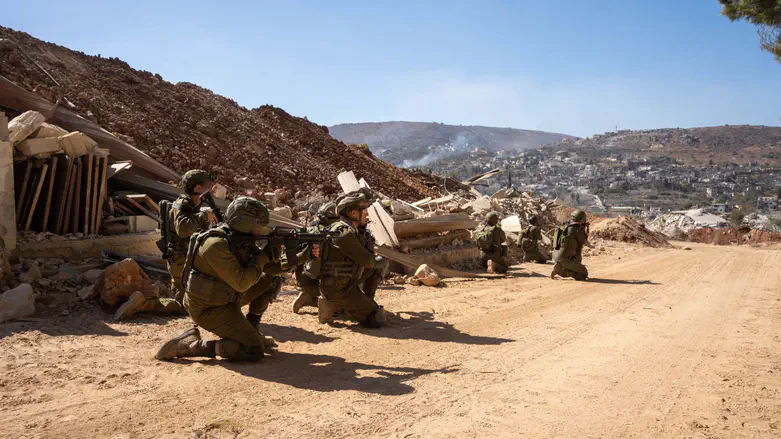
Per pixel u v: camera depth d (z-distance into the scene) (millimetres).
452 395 4645
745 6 13281
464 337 6871
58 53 17969
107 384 4590
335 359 5703
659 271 15492
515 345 6496
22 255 7809
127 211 10195
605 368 5578
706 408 4465
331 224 7363
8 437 3516
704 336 7176
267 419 3990
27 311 6348
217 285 5191
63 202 8789
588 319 8172
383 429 3873
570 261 13000
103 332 6125
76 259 8375
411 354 6000
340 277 7133
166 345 5363
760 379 5281
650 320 8188
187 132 17781
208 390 4574
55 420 3824
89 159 8984
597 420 4156
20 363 4934
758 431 3994
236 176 16547
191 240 5293
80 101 15078
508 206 23234
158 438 3600
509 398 4605
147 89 19141
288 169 19375
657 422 4145
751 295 11055
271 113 25922
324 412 4160
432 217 14203
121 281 6906
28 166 8555
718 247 36500
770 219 122312
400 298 9609
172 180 12836
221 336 5391
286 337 6586
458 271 12914
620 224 30969
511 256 17266
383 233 12328
